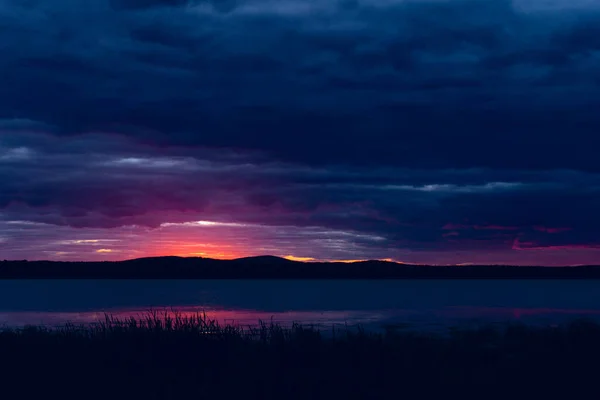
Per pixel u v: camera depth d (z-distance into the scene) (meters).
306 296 94.56
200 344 12.23
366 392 9.56
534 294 114.50
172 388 9.78
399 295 101.00
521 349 13.17
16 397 9.63
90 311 46.62
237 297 90.62
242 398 9.38
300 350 11.70
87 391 9.80
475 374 10.54
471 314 38.53
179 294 104.06
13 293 115.75
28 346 12.35
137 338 12.60
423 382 10.02
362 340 12.88
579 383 9.97
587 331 14.18
